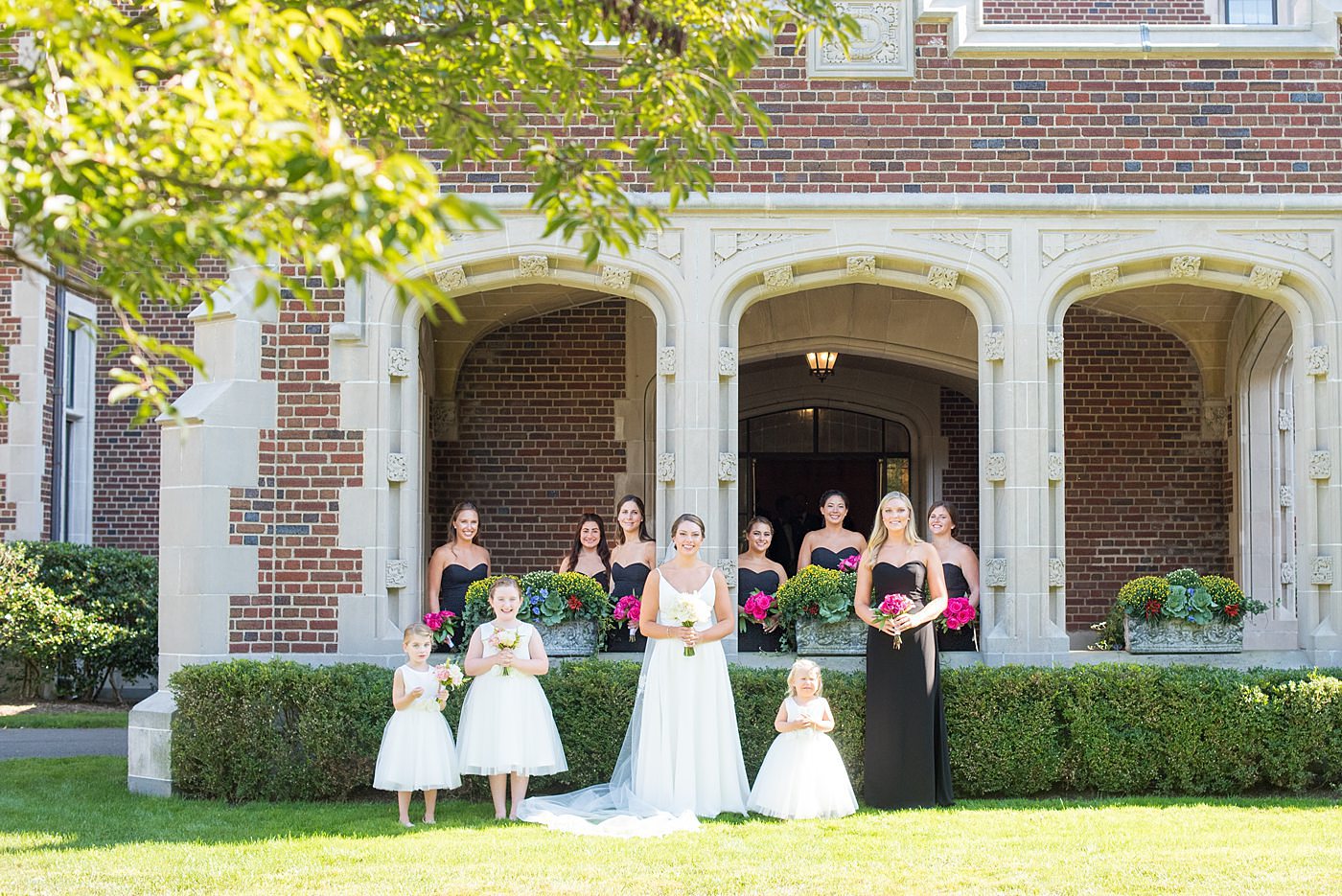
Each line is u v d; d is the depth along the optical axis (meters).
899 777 7.14
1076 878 5.48
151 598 12.45
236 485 8.08
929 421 14.05
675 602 6.98
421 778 6.71
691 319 8.18
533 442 12.09
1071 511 12.03
